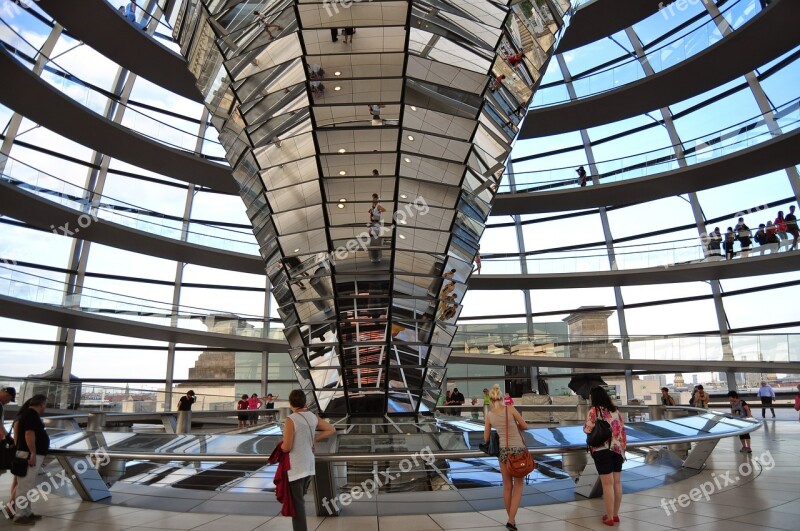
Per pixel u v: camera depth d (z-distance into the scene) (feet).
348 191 38.11
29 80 61.72
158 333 83.97
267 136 38.68
